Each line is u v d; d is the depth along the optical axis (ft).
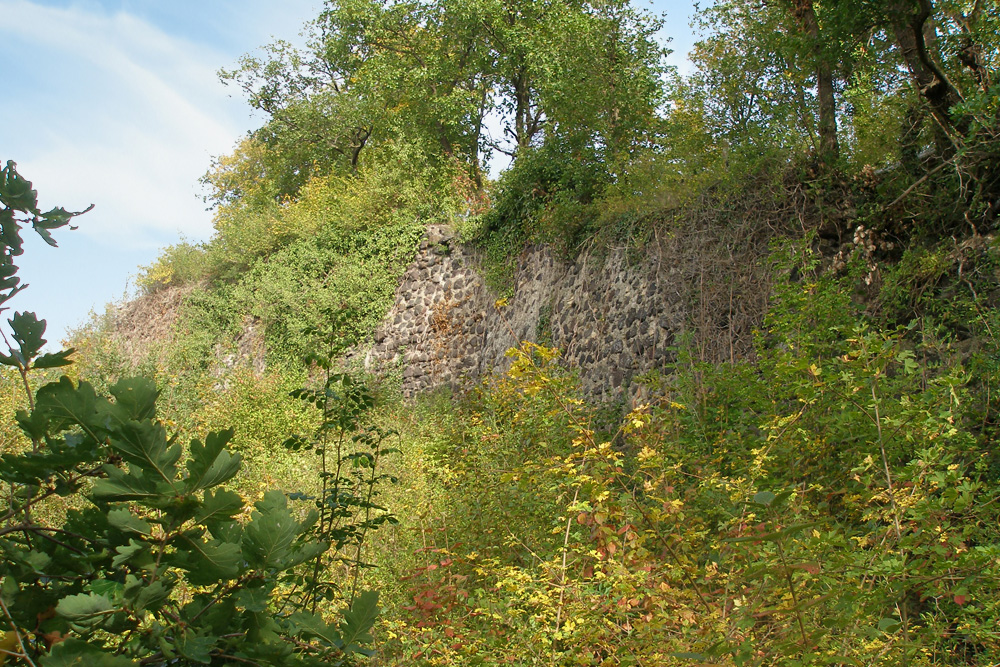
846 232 29.27
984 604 10.46
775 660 9.12
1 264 6.06
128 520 5.37
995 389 17.21
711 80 37.35
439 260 59.00
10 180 6.02
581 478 12.06
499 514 18.51
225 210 107.34
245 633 5.89
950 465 11.85
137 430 5.24
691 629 11.03
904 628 10.17
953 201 27.02
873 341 12.76
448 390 52.26
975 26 27.91
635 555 11.85
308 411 41.57
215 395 47.19
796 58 32.01
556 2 68.64
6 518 5.97
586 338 39.47
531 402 22.34
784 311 19.49
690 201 33.81
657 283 34.58
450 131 79.82
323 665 6.39
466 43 74.49
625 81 52.85
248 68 90.48
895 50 31.63
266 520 5.77
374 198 66.95
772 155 30.99
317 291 64.18
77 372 43.78
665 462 14.53
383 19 76.64
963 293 23.26
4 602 5.59
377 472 27.43
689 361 25.27
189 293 78.54
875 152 30.35
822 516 12.55
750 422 19.02
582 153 48.47
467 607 13.96
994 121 24.75
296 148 88.48
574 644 11.22
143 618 5.54
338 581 18.19
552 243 45.06
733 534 11.37
